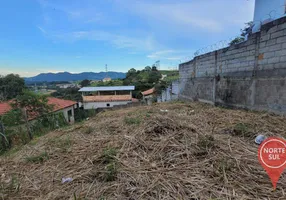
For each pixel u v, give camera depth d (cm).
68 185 175
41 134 480
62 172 204
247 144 232
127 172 185
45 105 703
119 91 2372
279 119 321
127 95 2258
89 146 274
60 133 388
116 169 190
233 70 500
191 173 175
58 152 264
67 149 271
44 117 646
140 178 173
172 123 307
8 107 776
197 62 749
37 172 210
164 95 1436
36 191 171
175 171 181
